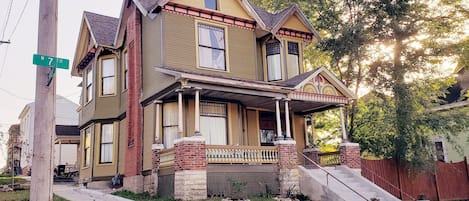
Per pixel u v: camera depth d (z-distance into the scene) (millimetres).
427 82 20734
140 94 17281
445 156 26297
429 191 19859
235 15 17922
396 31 20484
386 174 18891
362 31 20781
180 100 14156
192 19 16797
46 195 6301
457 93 26828
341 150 17328
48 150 6453
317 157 18984
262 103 17797
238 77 17344
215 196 13828
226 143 16391
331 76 17484
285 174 15195
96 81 20531
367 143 21781
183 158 13273
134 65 17844
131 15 18781
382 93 20578
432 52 20750
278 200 13695
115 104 20141
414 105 19312
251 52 18141
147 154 16297
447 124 19000
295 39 20031
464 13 21031
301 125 19984
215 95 15969
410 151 18844
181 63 16016
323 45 22000
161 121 15914
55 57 6645
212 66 16859
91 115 20641
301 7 24156
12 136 33875
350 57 21172
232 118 16750
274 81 19062
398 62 20625
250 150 14977
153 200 13602
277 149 15617
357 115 22703
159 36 16156
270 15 20406
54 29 6801
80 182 21312
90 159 20109
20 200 12758
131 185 16641
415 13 20859
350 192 14562
